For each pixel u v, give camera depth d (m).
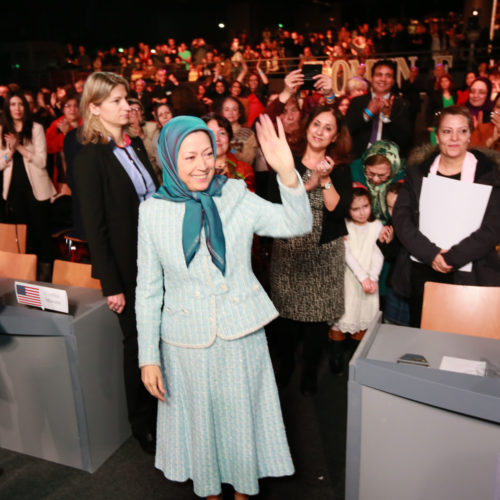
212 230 1.51
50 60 13.78
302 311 2.39
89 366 2.03
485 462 1.38
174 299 1.61
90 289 2.23
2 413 2.21
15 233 3.01
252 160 3.48
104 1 16.38
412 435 1.46
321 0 18.22
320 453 2.20
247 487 1.69
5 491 2.03
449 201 2.21
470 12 12.87
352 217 2.69
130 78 11.02
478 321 1.95
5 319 1.99
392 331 1.80
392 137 3.09
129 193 2.00
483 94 3.83
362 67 5.81
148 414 2.22
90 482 2.07
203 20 19.06
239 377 1.61
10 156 3.66
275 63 10.12
